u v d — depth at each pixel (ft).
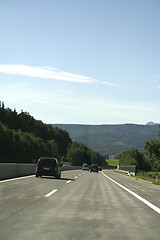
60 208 34.32
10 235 22.16
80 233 23.29
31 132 515.91
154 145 293.02
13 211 31.53
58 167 88.94
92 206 36.73
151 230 24.97
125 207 36.96
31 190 51.44
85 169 259.19
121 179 108.68
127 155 482.69
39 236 22.07
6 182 66.39
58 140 585.63
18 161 342.23
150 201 43.37
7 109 496.64
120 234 23.31
